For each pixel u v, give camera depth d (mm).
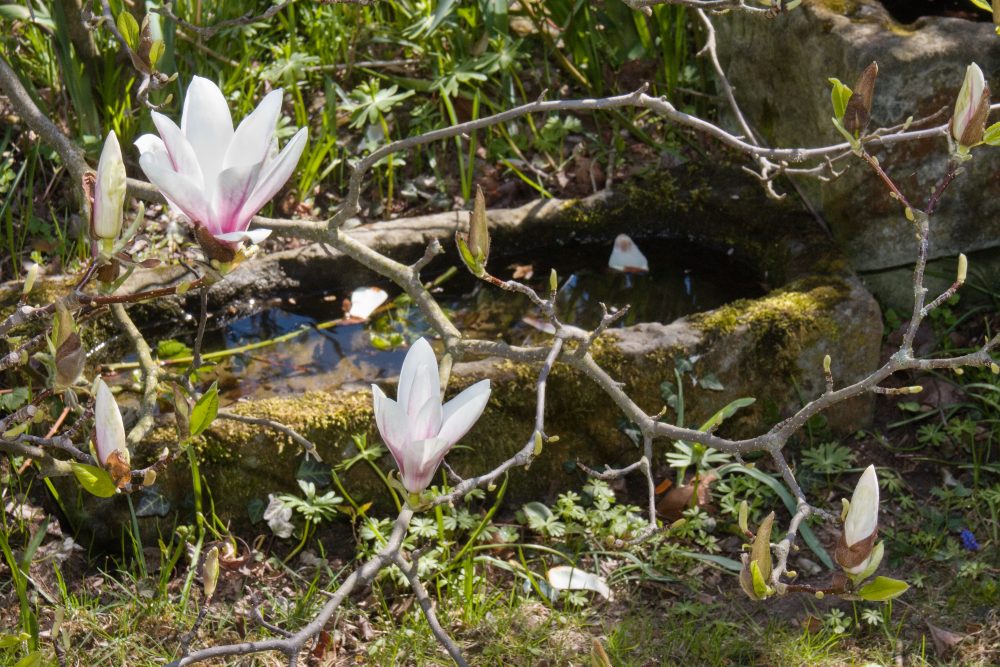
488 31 4391
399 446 1660
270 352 3826
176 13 4266
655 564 3182
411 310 4047
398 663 2852
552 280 2385
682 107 4625
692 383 3463
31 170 4066
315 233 3131
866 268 3904
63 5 4051
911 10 4203
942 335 3768
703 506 3334
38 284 3639
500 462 3404
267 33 4820
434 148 4543
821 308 3512
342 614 2988
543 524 3191
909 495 3400
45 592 2957
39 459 1963
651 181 4242
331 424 3254
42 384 3373
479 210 2143
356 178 3012
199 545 3074
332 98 4355
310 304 4059
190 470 3154
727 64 4406
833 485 3432
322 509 3189
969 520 3273
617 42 4559
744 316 3504
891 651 2871
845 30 3676
